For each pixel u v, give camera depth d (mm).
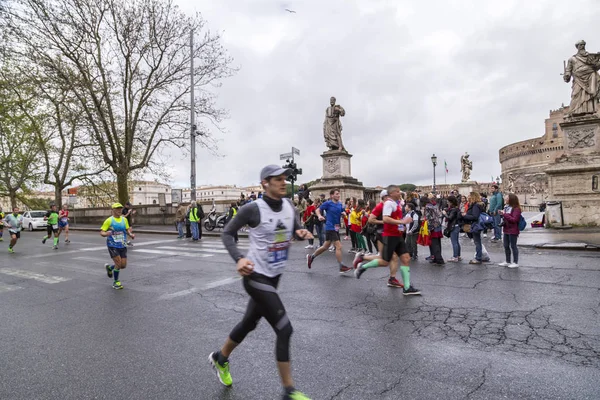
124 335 4602
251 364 3641
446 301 5625
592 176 14562
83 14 21594
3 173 37938
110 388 3242
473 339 4102
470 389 3021
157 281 7824
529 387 3027
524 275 7172
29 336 4672
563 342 3932
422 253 10820
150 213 27984
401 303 5625
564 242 10773
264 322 4887
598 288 6016
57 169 31953
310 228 13164
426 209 8906
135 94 24125
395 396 2947
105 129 23672
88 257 11914
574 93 15445
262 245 2889
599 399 2822
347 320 4895
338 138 23531
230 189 141375
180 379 3371
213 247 13852
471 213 8750
